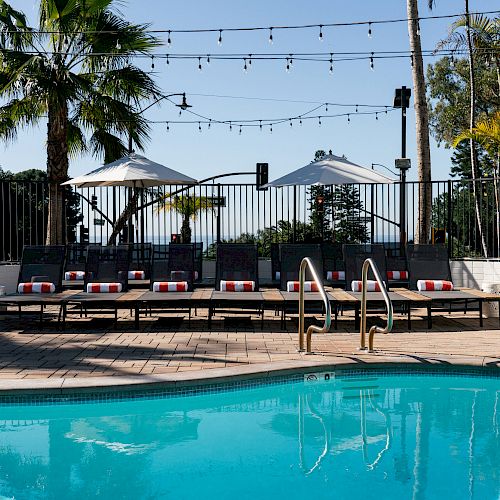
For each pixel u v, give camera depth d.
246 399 5.81
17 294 8.57
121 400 5.39
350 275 9.20
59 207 12.17
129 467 4.20
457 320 9.16
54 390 5.28
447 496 3.72
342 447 4.59
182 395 5.55
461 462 4.29
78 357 6.47
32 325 8.60
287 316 9.55
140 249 11.19
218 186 12.55
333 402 5.70
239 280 9.19
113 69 12.33
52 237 12.11
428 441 4.70
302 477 4.03
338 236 13.91
